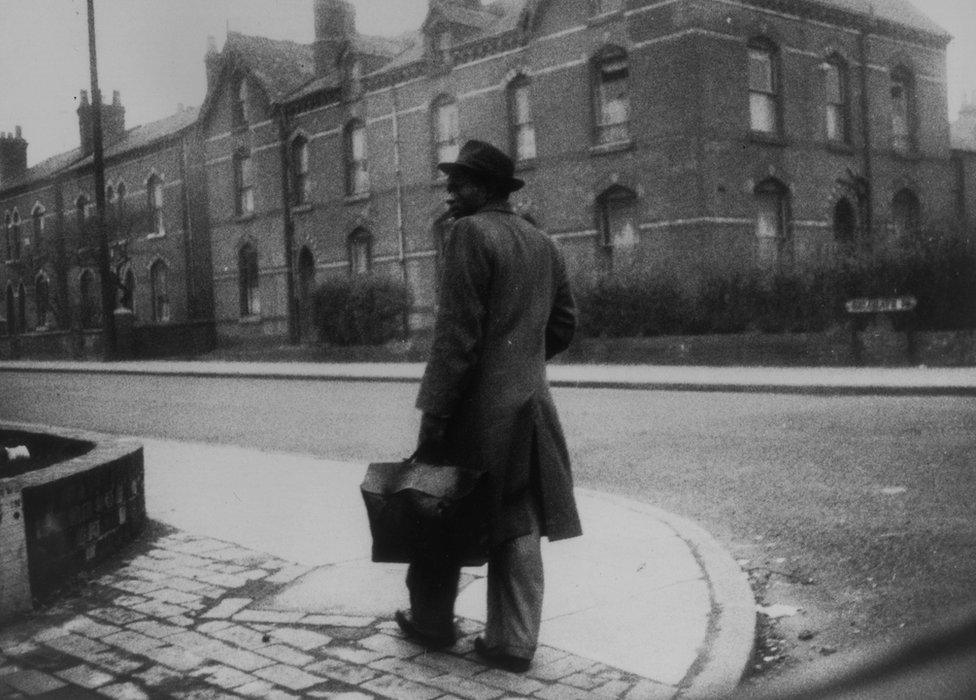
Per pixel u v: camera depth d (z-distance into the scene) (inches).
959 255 606.2
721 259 749.9
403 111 1078.4
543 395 134.3
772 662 140.1
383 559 132.6
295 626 155.2
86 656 143.6
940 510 225.1
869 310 614.9
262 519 237.6
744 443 348.5
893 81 1007.6
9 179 1817.2
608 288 765.3
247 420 513.7
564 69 906.7
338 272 1175.0
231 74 1312.7
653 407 481.4
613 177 870.4
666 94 828.6
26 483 173.2
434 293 1061.8
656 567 182.4
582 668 132.4
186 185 1438.2
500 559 133.0
